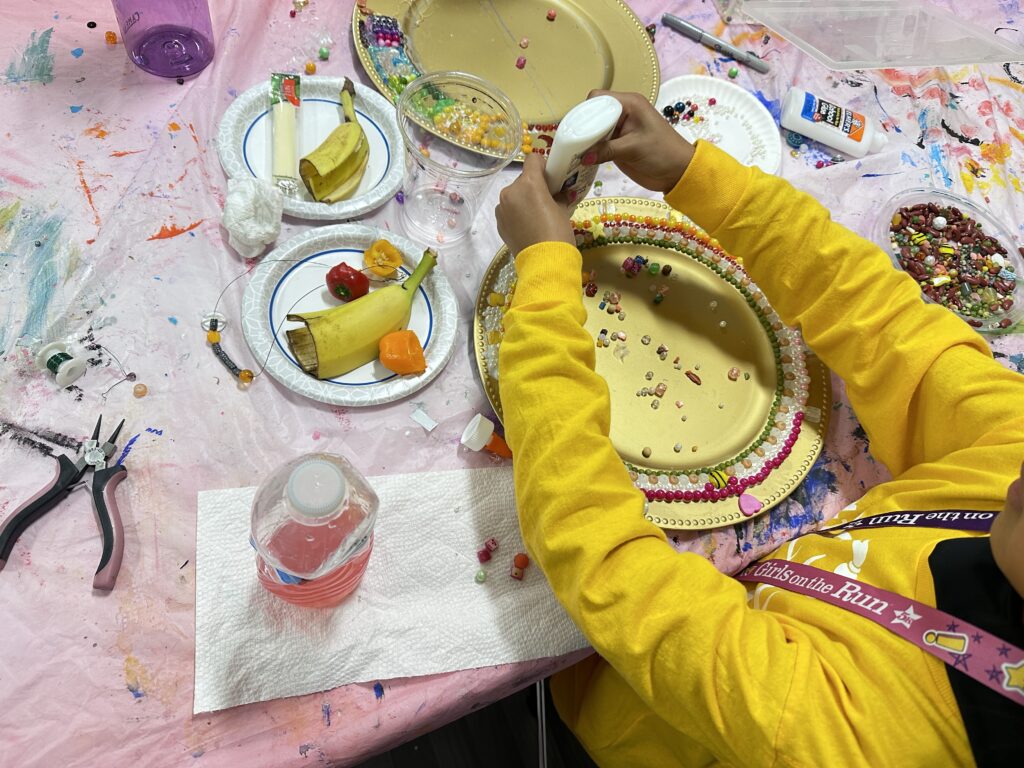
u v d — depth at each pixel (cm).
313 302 72
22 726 52
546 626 62
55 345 64
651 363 77
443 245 80
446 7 92
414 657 58
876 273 70
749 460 71
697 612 51
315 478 48
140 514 60
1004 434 59
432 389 71
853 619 52
